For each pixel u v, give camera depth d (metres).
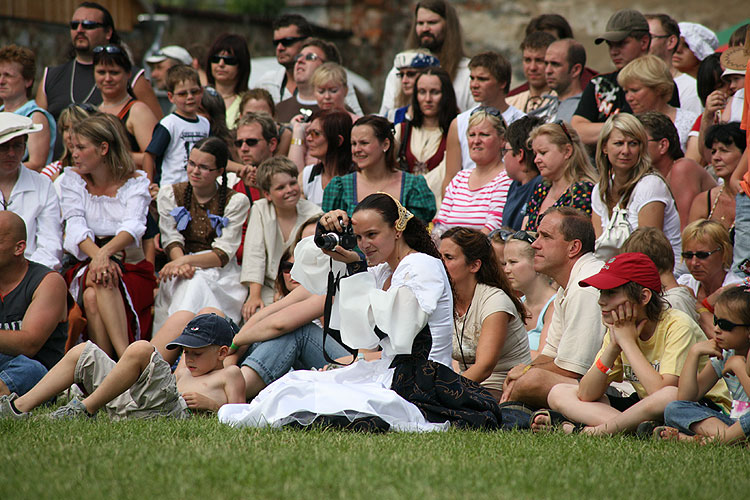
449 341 20.00
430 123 34.06
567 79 34.06
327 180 32.69
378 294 18.78
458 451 15.99
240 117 36.72
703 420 18.23
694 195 27.59
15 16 51.03
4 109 34.72
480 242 22.81
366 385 19.27
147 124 34.59
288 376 20.19
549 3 56.97
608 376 20.02
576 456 15.88
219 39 39.72
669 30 35.03
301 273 20.02
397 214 19.31
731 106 28.19
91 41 36.72
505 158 29.39
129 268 28.72
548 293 25.34
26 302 24.09
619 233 25.22
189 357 22.30
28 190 28.61
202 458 14.72
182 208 30.11
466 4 58.97
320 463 14.54
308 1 66.25
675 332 19.72
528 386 21.17
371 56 64.94
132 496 12.59
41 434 17.19
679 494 13.53
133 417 20.56
